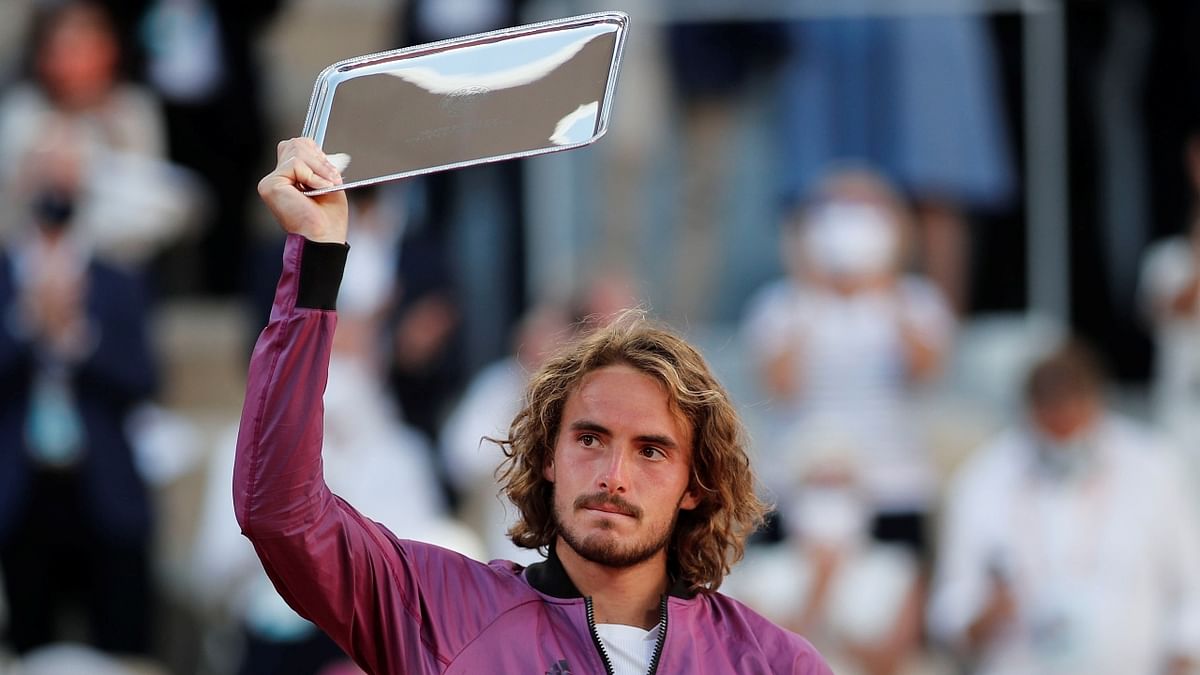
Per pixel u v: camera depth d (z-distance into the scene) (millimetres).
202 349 27531
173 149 27797
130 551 23422
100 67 26500
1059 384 22250
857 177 26172
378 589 9031
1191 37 26594
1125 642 21656
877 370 24688
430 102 9109
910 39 26531
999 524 22250
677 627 9305
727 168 26953
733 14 26922
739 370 26000
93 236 24906
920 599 22859
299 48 29391
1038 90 26859
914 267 26375
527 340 24281
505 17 26969
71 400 23312
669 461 9242
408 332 24672
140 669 23500
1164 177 26844
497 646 9055
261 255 25781
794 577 22484
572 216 27062
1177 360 26031
